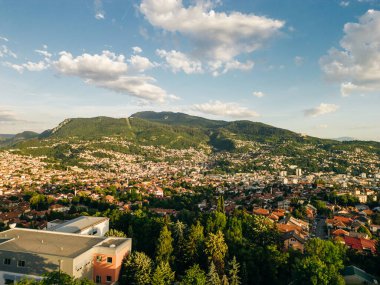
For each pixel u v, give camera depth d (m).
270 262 62.62
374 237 114.19
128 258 58.00
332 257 63.38
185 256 64.94
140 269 55.16
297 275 54.56
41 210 145.75
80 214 127.88
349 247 89.75
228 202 174.25
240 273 60.06
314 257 57.44
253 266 61.56
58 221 91.44
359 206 163.88
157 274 52.69
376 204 168.62
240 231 81.94
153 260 62.78
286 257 65.19
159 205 167.88
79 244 59.03
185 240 66.69
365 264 71.69
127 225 83.12
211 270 53.28
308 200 170.50
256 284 60.66
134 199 181.50
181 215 127.38
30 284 38.31
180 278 61.44
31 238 62.06
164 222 77.44
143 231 77.06
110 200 171.50
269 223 88.06
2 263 53.72
